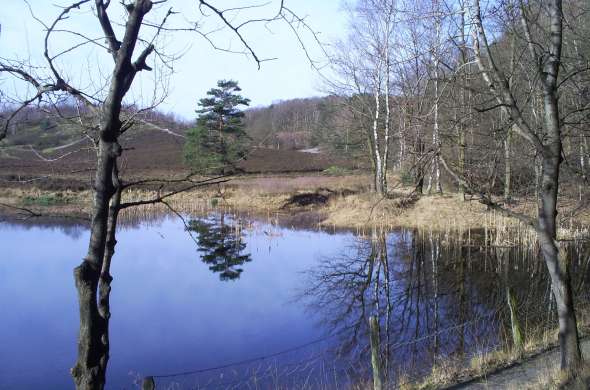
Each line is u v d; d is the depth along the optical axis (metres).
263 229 29.03
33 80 3.93
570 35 8.65
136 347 11.88
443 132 6.76
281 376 9.73
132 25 3.81
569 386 6.48
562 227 18.52
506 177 10.20
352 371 9.69
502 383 7.84
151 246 24.98
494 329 11.07
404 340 11.31
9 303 15.52
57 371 10.62
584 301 11.94
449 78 6.68
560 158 6.68
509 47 7.97
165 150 43.91
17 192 35.66
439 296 15.04
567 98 9.84
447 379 8.38
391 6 12.95
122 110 5.22
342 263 20.50
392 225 26.92
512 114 6.60
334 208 32.56
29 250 23.83
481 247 21.33
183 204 35.97
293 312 14.45
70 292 16.81
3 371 10.55
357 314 13.98
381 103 26.84
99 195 3.88
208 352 11.45
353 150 37.09
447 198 27.59
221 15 4.28
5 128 3.80
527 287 15.20
